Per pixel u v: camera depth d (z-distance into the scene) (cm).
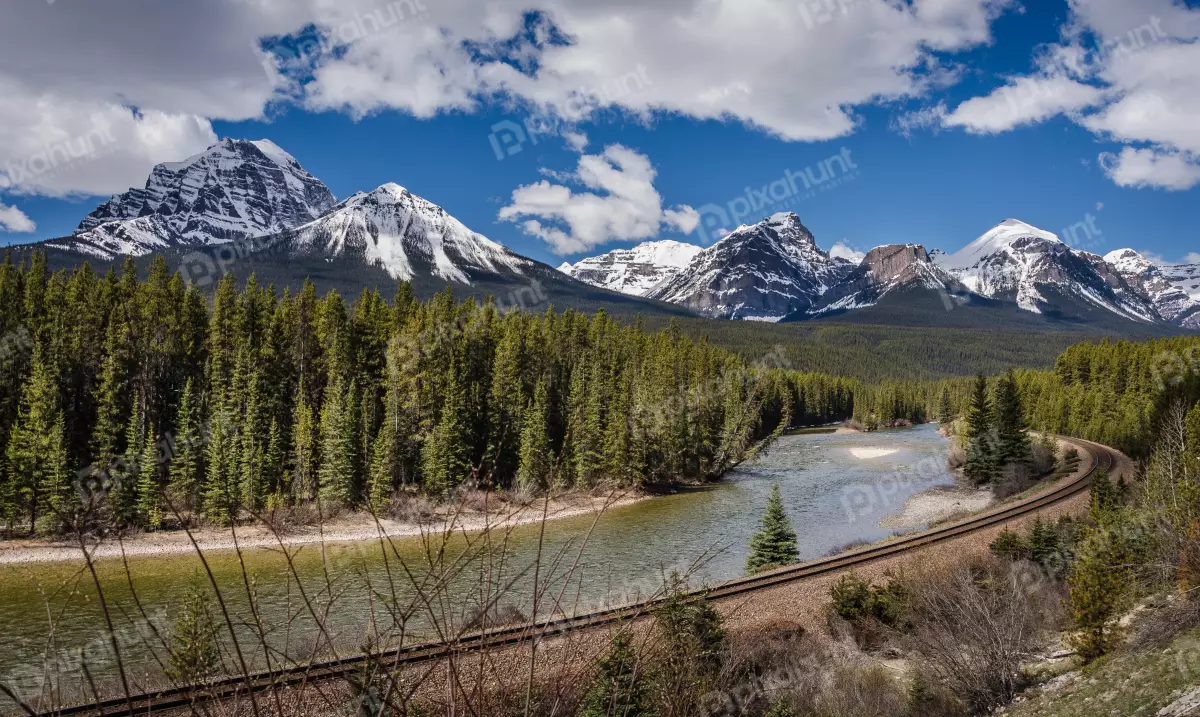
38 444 4762
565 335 10438
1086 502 4709
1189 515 2519
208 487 5184
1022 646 2228
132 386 6656
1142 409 8475
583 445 6638
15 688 1352
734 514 5941
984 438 7406
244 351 6850
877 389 16875
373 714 343
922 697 2075
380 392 7800
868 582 2983
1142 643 1992
